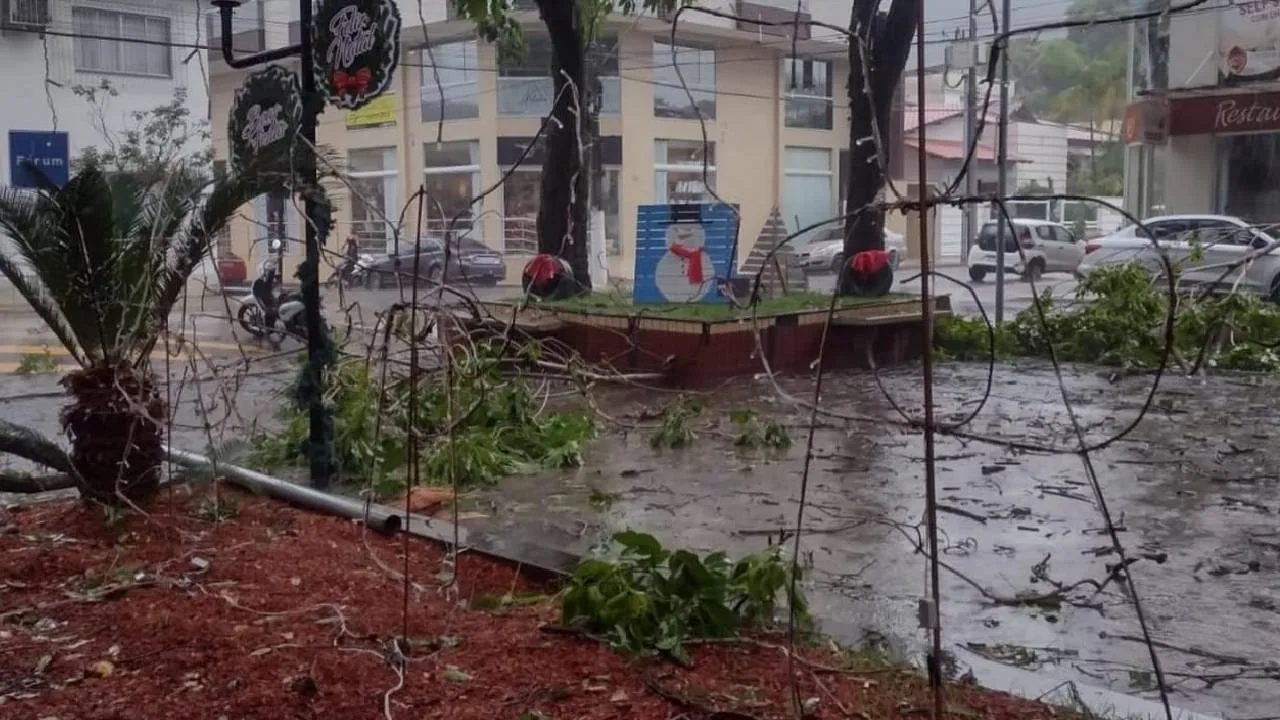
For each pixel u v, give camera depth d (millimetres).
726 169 33969
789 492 7254
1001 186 15172
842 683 3916
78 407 5836
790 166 35938
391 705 3729
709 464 8133
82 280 5656
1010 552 5910
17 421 10250
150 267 5867
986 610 5016
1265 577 5480
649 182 32000
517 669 4008
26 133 18938
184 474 6398
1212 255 18984
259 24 32062
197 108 26000
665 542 6082
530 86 31234
